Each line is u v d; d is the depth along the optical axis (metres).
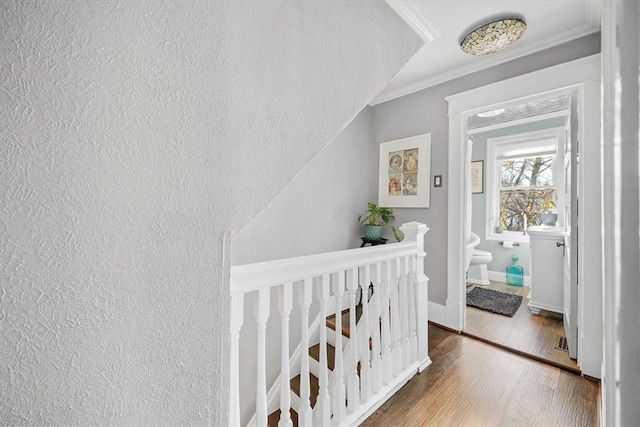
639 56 0.63
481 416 1.62
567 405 1.69
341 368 1.46
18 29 0.42
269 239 2.45
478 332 2.66
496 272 4.52
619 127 0.79
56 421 0.47
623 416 0.73
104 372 0.51
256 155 0.75
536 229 3.29
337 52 1.01
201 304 0.64
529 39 2.19
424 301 2.10
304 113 0.89
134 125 0.54
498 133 4.49
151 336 0.57
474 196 4.73
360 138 3.33
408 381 1.92
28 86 0.43
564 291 2.71
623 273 0.73
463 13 1.89
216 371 0.67
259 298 1.07
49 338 0.46
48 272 0.45
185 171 0.61
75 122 0.47
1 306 0.42
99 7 0.49
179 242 0.60
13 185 0.42
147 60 0.55
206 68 0.65
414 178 3.04
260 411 1.07
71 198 0.47
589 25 1.98
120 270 0.53
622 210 0.75
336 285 1.42
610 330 0.92
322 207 2.91
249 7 0.74
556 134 4.00
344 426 1.47
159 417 0.58
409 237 2.05
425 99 2.96
